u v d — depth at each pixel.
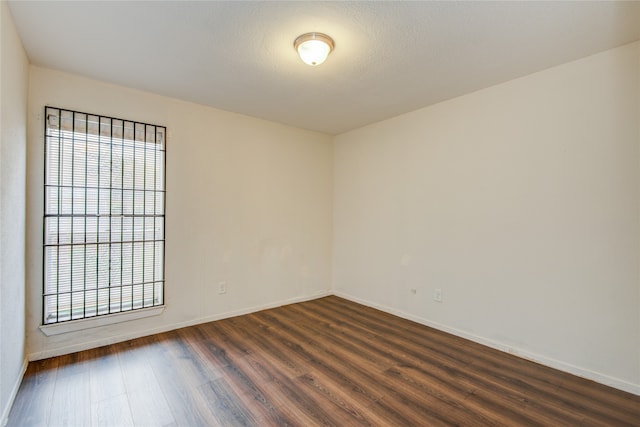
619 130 2.15
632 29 1.96
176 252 3.15
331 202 4.52
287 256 4.03
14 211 1.98
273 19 1.87
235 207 3.55
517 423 1.79
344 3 1.73
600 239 2.23
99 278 2.74
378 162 3.87
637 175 2.08
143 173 2.96
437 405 1.95
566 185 2.38
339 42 2.11
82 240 2.65
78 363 2.42
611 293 2.18
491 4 1.73
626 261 2.12
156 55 2.30
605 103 2.21
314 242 4.31
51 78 2.51
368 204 4.00
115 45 2.17
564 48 2.18
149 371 2.32
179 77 2.65
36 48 2.20
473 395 2.05
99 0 1.70
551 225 2.45
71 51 2.25
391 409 1.90
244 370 2.34
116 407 1.90
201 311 3.32
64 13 1.82
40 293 2.46
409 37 2.05
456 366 2.44
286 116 3.66
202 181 3.32
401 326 3.29
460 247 3.03
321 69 2.49
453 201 3.09
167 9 1.78
